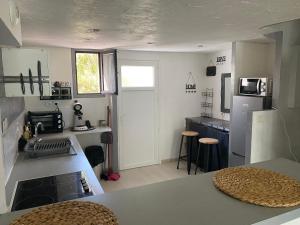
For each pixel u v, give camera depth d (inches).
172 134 215.0
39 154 104.8
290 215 38.7
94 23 96.8
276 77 130.0
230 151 162.4
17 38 66.4
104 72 178.5
